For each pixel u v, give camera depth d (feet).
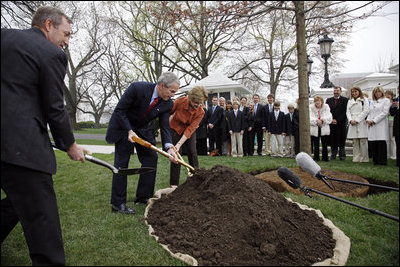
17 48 6.54
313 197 13.42
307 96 18.71
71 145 7.64
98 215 11.85
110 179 18.49
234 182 10.50
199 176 11.91
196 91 14.44
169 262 7.75
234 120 27.84
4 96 6.37
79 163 24.45
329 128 23.32
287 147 27.09
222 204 9.52
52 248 6.91
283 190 14.62
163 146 13.05
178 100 15.05
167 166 21.27
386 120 20.94
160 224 9.98
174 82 11.60
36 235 6.77
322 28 21.40
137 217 11.17
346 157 26.78
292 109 26.50
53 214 7.09
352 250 8.56
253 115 28.63
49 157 7.09
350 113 22.98
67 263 8.02
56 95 7.04
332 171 17.04
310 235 8.94
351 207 12.06
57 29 7.83
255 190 10.25
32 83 6.71
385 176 16.29
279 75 71.36
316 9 25.72
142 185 13.17
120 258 8.20
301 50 18.69
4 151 6.30
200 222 9.27
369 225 10.52
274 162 21.68
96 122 114.32
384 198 13.10
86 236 9.77
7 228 7.80
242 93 48.85
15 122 6.42
